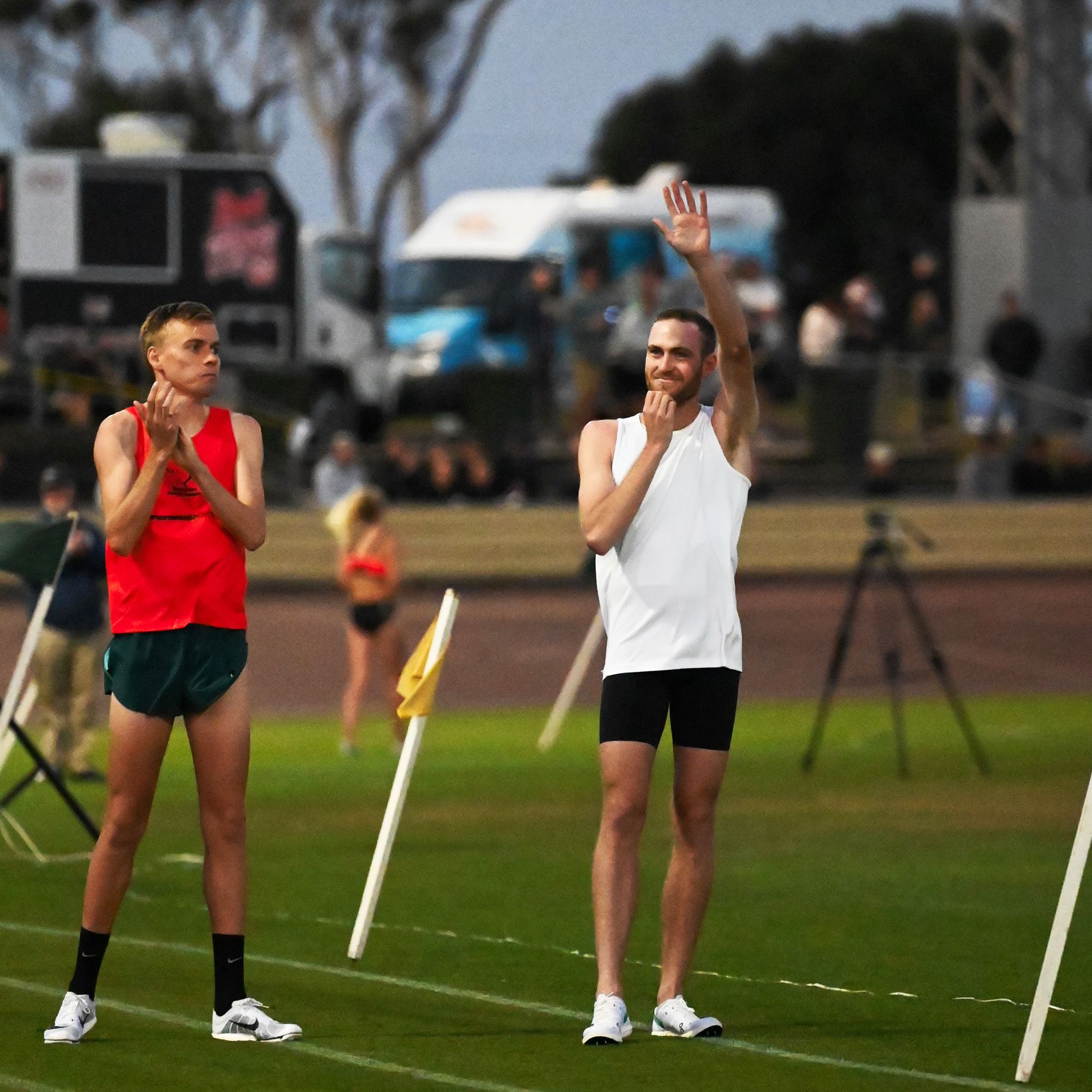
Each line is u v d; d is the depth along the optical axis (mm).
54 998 24281
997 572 98875
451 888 33031
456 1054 21578
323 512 90875
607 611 22031
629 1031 22312
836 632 82750
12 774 47875
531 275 101625
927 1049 22172
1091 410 103062
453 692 70562
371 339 100875
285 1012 23625
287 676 72188
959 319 110375
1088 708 65250
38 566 31172
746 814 42250
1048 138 109562
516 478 96000
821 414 100250
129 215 90562
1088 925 30109
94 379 87625
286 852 36875
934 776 48375
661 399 21438
